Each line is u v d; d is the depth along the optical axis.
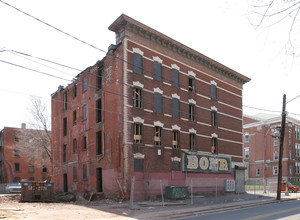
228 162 35.16
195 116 31.80
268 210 19.44
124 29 25.92
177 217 16.73
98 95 29.08
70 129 34.56
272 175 61.59
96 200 26.72
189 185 29.39
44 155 51.44
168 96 28.98
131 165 24.61
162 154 27.33
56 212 17.47
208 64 34.47
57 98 39.12
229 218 15.30
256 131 59.72
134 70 26.11
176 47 30.19
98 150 28.61
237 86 39.12
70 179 33.31
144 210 19.44
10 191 41.44
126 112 24.98
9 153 57.81
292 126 64.12
